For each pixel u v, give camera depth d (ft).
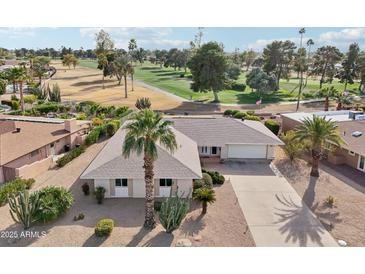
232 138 129.39
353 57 359.87
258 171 117.70
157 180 94.99
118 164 95.09
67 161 123.13
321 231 77.87
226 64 275.39
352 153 122.01
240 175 113.70
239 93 345.72
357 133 131.85
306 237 75.10
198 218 83.20
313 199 95.04
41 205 79.51
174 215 75.87
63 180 107.24
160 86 391.04
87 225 79.20
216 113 234.17
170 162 95.86
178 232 76.28
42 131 133.18
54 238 73.05
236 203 91.86
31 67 378.32
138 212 86.58
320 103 288.71
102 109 214.90
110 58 394.52
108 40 481.05
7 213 84.99
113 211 86.94
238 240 73.31
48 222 79.97
